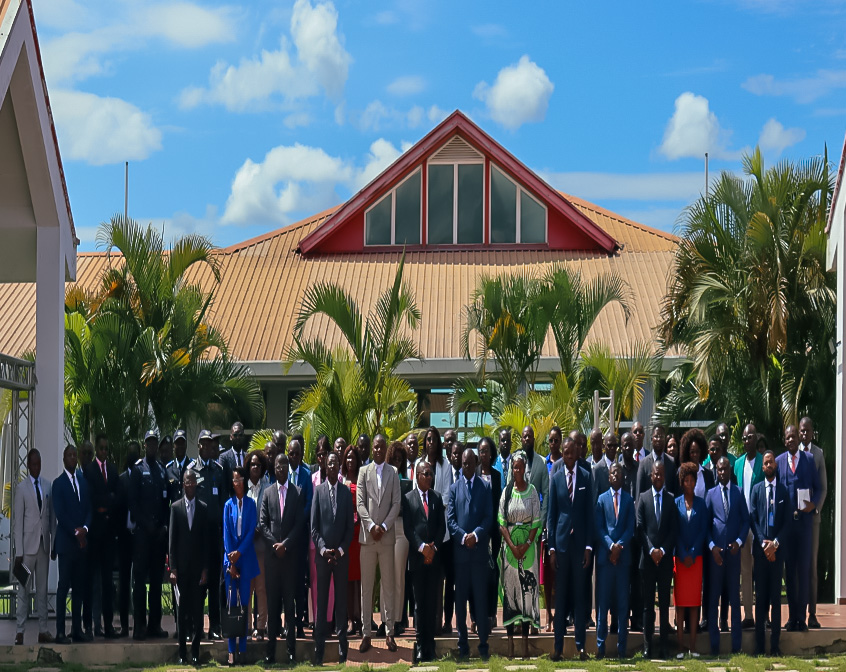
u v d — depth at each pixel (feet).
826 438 57.52
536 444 53.47
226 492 40.47
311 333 78.64
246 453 44.11
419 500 38.42
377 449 39.68
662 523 38.09
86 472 40.42
